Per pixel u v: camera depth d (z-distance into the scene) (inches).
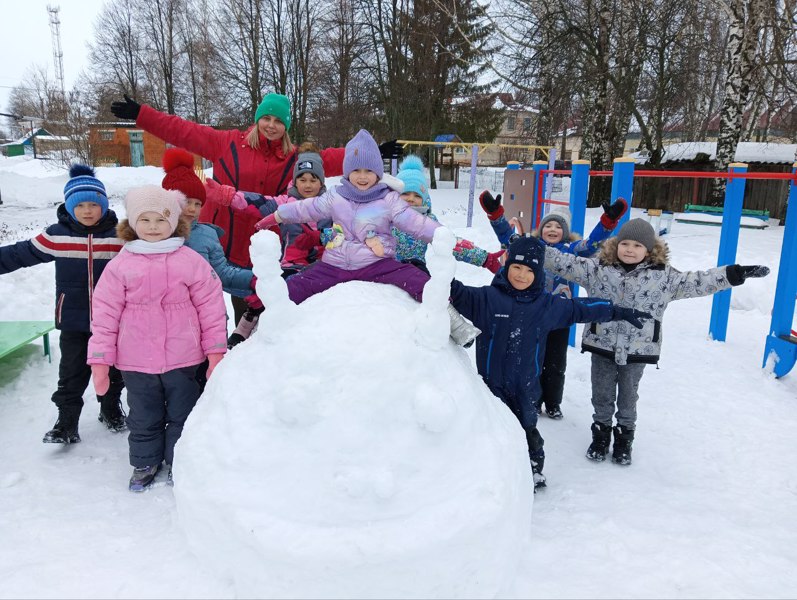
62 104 1151.6
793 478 126.5
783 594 86.4
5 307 222.4
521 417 118.8
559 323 116.8
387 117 997.8
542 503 112.3
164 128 155.2
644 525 104.3
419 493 76.5
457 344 104.6
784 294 185.9
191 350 114.0
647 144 703.1
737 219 209.6
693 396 171.8
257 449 79.4
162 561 85.4
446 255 87.4
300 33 1171.9
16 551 90.9
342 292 97.6
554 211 170.1
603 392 134.0
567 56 660.1
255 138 158.1
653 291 128.7
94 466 122.3
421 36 903.7
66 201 126.3
